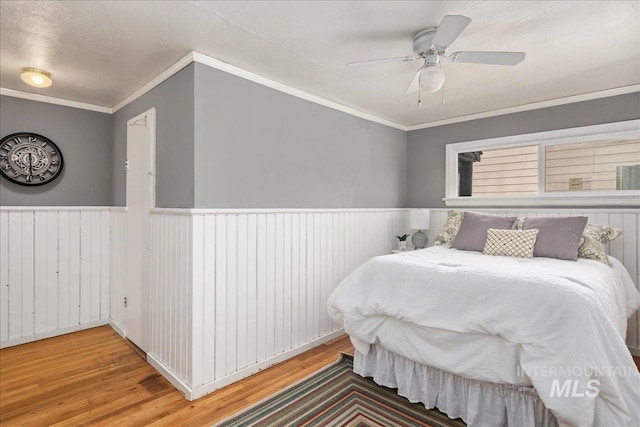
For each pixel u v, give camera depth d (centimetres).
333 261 335
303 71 265
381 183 404
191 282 224
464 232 330
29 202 319
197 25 199
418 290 212
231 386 238
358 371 247
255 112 267
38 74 260
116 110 352
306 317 306
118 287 343
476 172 398
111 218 364
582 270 222
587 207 322
